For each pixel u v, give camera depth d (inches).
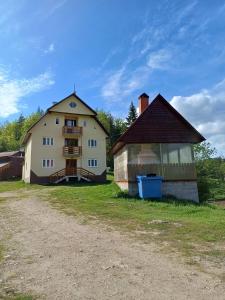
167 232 434.0
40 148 1654.8
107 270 279.6
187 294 226.8
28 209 684.1
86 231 446.0
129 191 864.3
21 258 319.0
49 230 455.8
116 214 587.5
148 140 897.5
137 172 878.4
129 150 891.4
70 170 1707.7
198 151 1216.2
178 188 882.8
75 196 893.8
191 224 488.1
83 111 1777.8
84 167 1750.7
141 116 915.4
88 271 277.4
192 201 842.2
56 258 317.7
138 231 442.9
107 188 1029.8
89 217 560.7
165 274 268.7
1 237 414.6
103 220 530.3
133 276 264.1
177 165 896.3
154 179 815.7
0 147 3516.2
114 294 227.5
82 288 239.3
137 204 722.8
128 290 234.5
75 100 1765.5
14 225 498.9
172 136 912.3
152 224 489.7
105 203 737.6
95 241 387.5
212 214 605.0
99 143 1809.8
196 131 919.7
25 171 1860.2
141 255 326.0
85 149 1769.2
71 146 1711.4
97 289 237.0
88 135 1791.3
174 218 547.2
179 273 271.1
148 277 261.6
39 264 299.0
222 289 235.9
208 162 1215.6
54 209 669.9
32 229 464.8
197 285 243.9
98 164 1785.2
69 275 267.9
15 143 3553.2
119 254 330.3
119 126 3292.3
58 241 389.1
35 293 230.8
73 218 554.3
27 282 253.4
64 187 1283.2
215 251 339.6
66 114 1736.0
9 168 2199.8
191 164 901.8
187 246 360.8
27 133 1697.8
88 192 973.2
